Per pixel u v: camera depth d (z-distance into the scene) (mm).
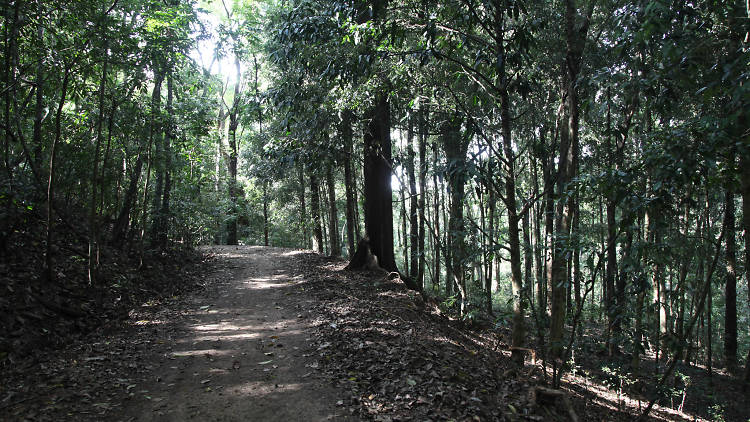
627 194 3982
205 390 4730
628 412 7191
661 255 4320
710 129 3502
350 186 16578
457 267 10977
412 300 9914
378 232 12695
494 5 5402
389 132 12328
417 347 6270
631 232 4285
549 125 8633
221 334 6887
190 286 10578
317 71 9188
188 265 12938
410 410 4324
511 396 5098
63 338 5934
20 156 7293
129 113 8820
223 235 26859
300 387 4820
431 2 6047
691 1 4551
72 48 7203
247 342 6484
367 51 6531
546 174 6977
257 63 15984
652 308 6141
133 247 11438
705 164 3562
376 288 10555
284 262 15133
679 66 3795
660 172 3674
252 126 21500
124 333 6664
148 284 9648
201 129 10523
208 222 18312
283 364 5559
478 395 4910
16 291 6270
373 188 12641
